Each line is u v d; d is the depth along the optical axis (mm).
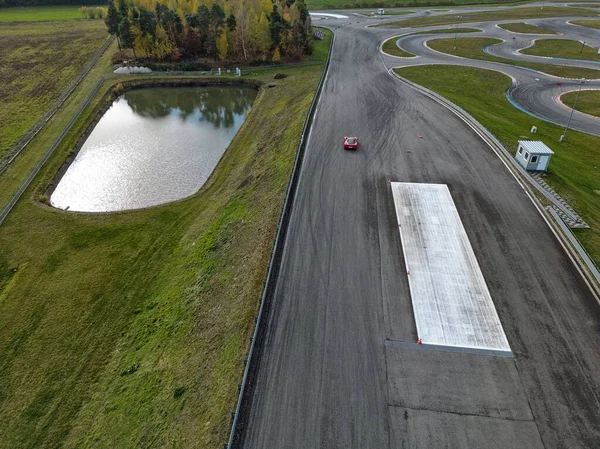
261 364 15461
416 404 14086
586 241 21312
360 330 16719
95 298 22562
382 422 13555
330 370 15227
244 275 20234
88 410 17188
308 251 20672
